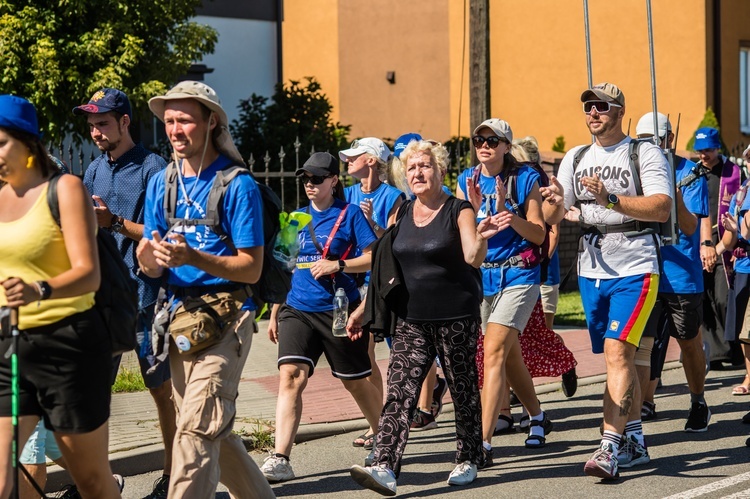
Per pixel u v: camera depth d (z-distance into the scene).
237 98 24.80
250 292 5.62
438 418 9.77
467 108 29.84
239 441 5.89
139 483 7.65
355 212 7.86
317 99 20.16
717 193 11.15
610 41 26.47
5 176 4.84
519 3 28.06
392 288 7.08
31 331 4.83
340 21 32.16
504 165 8.15
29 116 4.84
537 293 8.08
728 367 12.16
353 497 7.19
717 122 24.16
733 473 7.55
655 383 9.44
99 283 4.82
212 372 5.45
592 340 7.80
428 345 7.16
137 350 6.77
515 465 7.95
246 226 5.45
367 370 7.83
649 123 9.50
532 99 28.00
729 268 10.80
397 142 9.95
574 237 19.73
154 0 17.25
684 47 25.28
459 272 7.10
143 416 9.16
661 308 7.95
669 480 7.39
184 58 17.84
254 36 25.05
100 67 16.78
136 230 6.83
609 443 7.32
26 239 4.80
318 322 7.69
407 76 30.98
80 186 4.85
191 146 5.50
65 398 4.87
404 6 30.88
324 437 9.07
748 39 26.27
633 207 7.23
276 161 18.92
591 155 7.64
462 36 29.80
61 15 16.61
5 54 16.16
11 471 4.79
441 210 7.11
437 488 7.32
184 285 5.58
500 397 7.93
